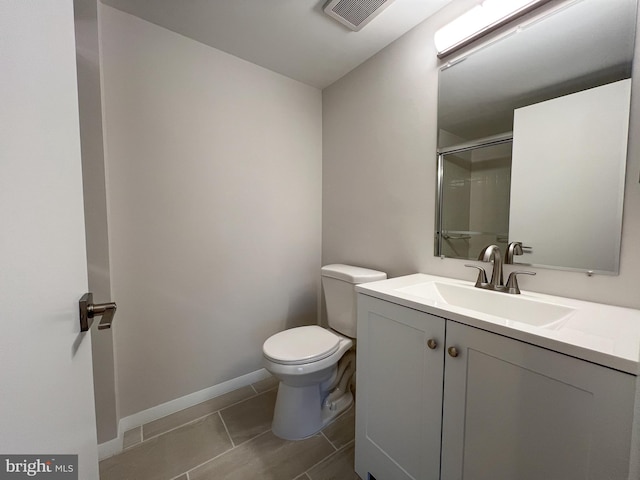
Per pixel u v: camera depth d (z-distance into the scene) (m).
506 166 1.08
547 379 0.58
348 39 1.45
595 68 0.86
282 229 1.87
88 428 0.52
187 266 1.50
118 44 1.25
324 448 1.24
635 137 0.79
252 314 1.77
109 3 1.20
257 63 1.67
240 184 1.66
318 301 2.09
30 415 0.32
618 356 0.49
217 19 1.30
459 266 1.23
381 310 0.99
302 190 1.95
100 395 1.19
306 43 1.48
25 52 0.32
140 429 1.36
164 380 1.46
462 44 1.17
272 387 1.74
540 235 0.99
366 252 1.70
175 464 1.15
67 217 0.44
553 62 0.95
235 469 1.13
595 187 0.87
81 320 0.49
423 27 1.32
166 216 1.42
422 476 0.86
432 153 1.32
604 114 0.84
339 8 1.22
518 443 0.64
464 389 0.74
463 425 0.74
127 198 1.31
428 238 1.35
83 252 0.52
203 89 1.49
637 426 0.40
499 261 1.04
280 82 1.79
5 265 0.28
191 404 1.55
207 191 1.54
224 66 1.56
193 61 1.45
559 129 0.94
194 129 1.48
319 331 1.50
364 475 1.06
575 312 0.79
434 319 0.81
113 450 1.20
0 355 0.27
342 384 1.56
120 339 1.33
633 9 0.79
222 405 1.56
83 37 1.12
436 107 1.29
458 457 0.76
